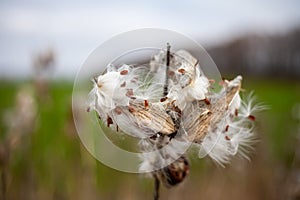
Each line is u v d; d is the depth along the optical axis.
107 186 0.96
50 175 0.92
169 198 0.88
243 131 0.49
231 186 0.97
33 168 0.86
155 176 0.48
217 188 0.94
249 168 0.98
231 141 0.48
